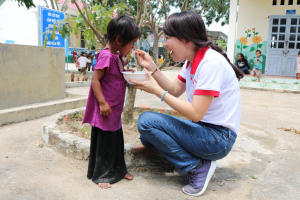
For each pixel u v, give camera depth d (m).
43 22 8.76
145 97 6.80
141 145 2.55
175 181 2.29
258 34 11.09
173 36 1.90
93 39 3.06
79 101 5.15
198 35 1.87
